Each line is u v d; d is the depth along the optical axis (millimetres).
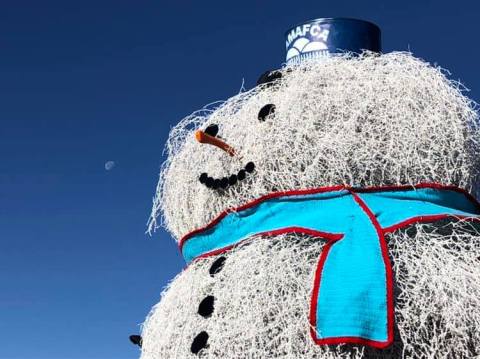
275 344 4273
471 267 4422
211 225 4871
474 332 4285
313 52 5332
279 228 4551
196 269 4859
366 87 4750
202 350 4469
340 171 4602
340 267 4324
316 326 4211
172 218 5301
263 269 4387
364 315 4199
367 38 5398
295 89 4816
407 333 4250
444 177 4777
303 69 5059
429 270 4316
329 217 4535
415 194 4656
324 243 4496
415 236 4465
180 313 4730
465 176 4871
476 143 5035
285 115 4730
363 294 4223
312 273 4375
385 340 4152
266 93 5004
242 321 4324
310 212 4613
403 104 4711
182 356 4586
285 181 4668
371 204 4562
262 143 4738
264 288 4336
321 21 5363
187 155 5203
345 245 4402
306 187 4641
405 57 5039
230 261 4566
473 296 4281
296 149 4641
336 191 4586
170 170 5305
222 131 5004
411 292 4277
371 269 4281
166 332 4746
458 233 4637
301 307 4277
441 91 4910
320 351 4227
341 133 4609
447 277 4281
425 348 4238
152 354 4824
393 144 4629
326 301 4242
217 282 4551
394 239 4430
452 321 4246
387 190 4629
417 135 4668
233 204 4816
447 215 4520
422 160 4660
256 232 4637
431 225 4551
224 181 4820
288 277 4352
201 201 4992
